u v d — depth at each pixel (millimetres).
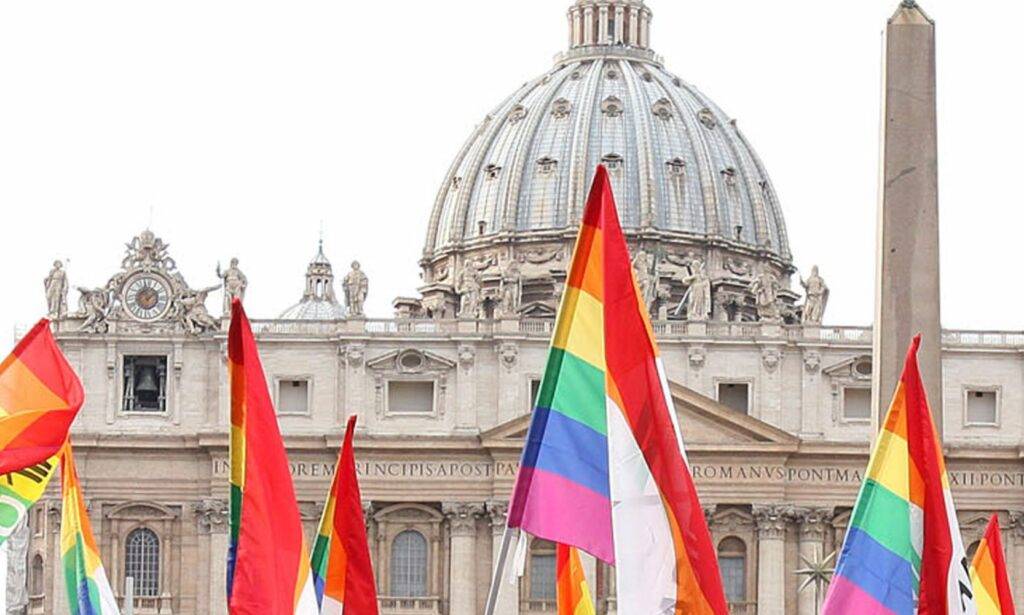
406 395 176125
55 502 172875
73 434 173875
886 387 50250
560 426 37000
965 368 176250
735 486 173250
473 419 175125
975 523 175625
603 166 36750
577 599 43312
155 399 177125
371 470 174250
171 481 175375
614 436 35969
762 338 175625
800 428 175625
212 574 174375
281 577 36875
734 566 174250
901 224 50312
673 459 35906
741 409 177125
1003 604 46531
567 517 36844
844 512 174625
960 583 39562
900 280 50281
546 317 182500
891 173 50500
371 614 41781
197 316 176000
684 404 172000
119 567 175125
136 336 175625
